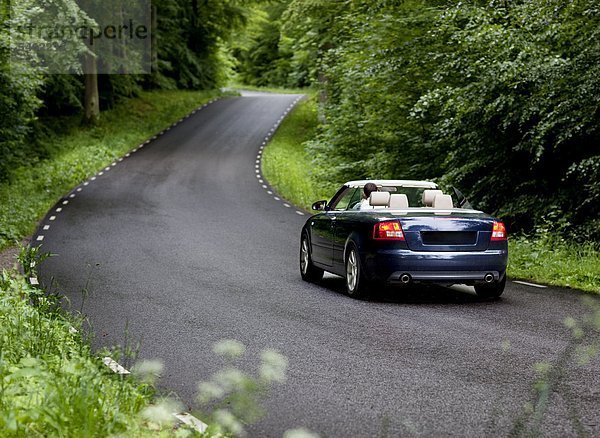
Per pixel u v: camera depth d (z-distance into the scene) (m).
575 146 32.94
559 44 32.38
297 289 22.64
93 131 93.00
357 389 11.79
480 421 10.16
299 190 56.69
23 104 54.44
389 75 43.94
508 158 35.38
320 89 68.56
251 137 99.31
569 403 10.90
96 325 17.22
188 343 15.27
